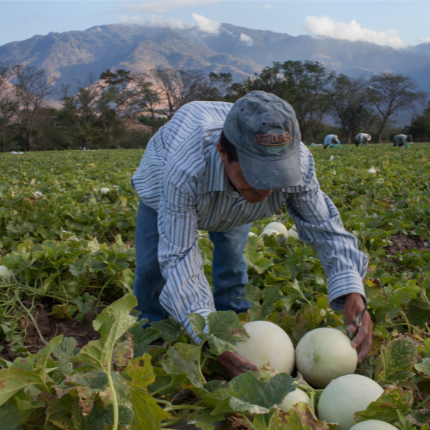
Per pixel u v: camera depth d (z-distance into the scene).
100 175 10.08
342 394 1.58
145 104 72.38
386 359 1.73
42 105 69.88
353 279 1.86
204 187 1.75
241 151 1.47
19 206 5.68
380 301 2.10
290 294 2.49
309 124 66.06
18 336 2.59
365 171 9.23
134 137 72.00
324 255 1.99
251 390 1.41
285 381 1.40
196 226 1.83
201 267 1.83
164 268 1.81
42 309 3.06
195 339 1.71
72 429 1.37
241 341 1.86
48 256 3.17
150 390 1.71
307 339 1.87
